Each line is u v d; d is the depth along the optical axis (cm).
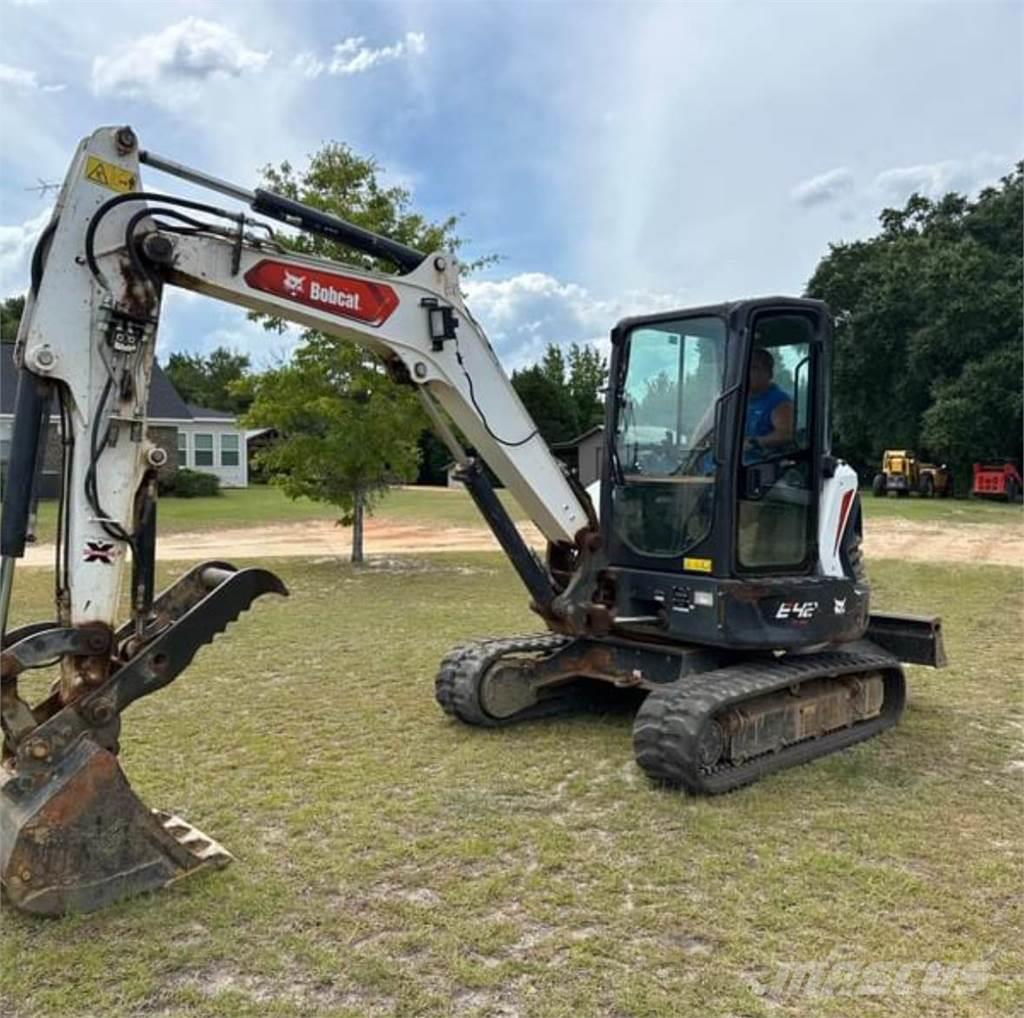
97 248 359
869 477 4053
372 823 430
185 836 395
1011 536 1906
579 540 549
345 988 297
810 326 532
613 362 566
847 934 333
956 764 523
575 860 392
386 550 1636
